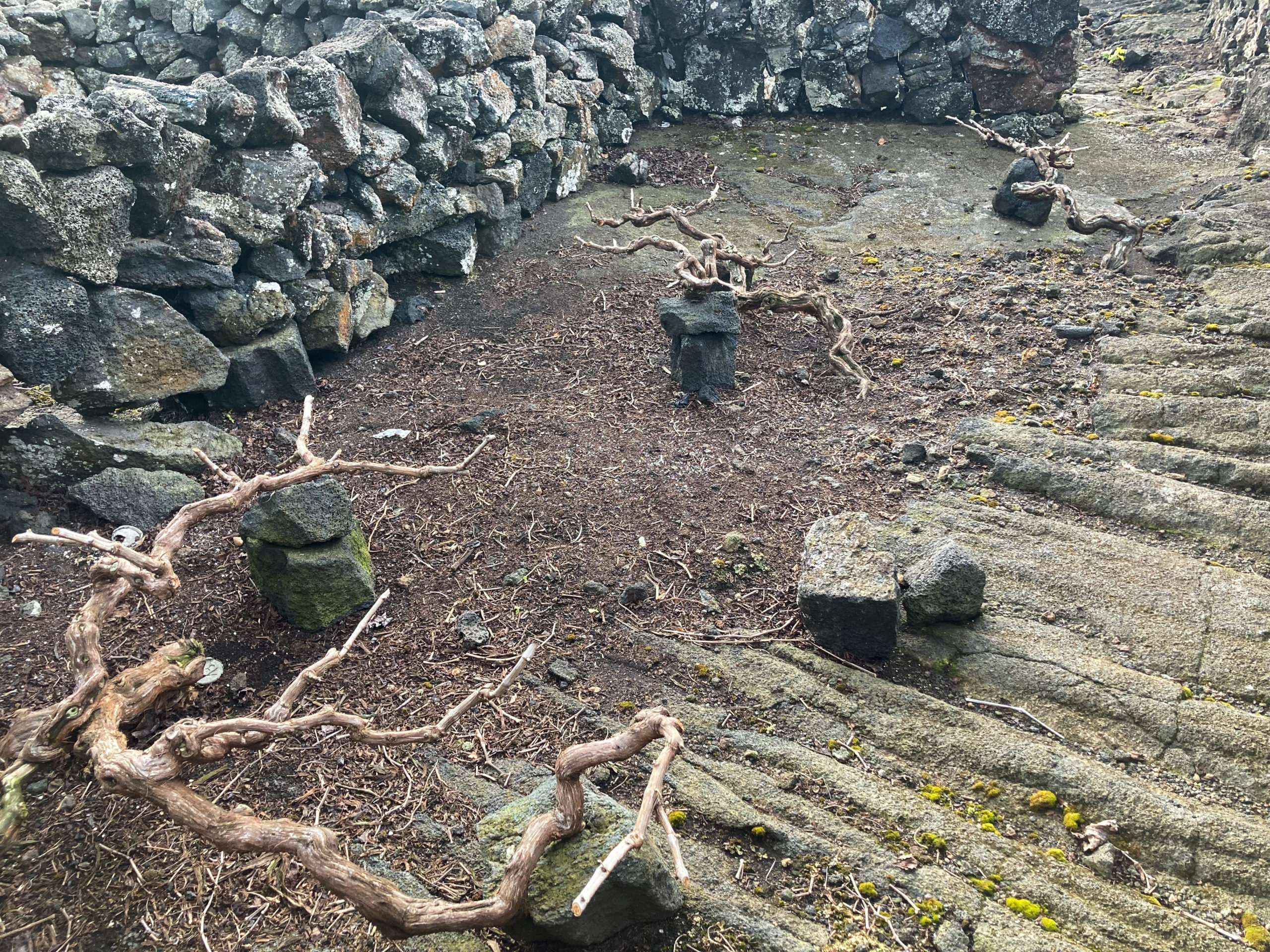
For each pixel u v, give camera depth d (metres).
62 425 4.07
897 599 3.43
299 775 3.00
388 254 6.02
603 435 4.81
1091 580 3.94
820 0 8.21
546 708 3.25
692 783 3.00
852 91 8.48
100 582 2.95
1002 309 5.92
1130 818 3.01
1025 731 3.34
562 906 2.41
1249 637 3.65
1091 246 6.70
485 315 5.92
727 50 8.55
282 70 4.92
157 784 2.38
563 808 2.44
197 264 4.54
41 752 2.63
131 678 2.88
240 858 2.76
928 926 2.62
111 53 6.88
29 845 2.80
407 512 4.19
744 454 4.71
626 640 3.57
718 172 7.81
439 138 5.98
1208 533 4.22
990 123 8.34
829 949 2.55
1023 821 3.03
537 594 3.77
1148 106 9.18
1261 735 3.25
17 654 3.44
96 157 4.05
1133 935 2.69
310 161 5.00
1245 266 6.12
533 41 6.84
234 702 3.27
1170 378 5.14
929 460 4.69
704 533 4.13
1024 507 4.42
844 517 3.84
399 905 2.29
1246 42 9.02
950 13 8.15
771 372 5.43
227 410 4.87
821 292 6.16
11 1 6.72
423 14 6.18
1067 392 5.18
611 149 8.13
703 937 2.57
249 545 3.49
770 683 3.41
